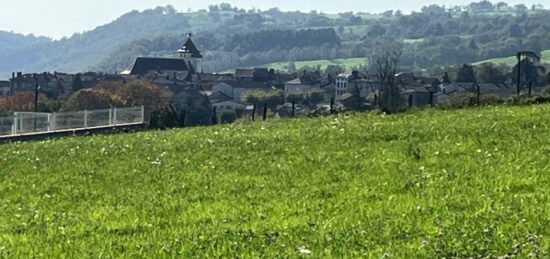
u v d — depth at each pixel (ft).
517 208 35.35
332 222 36.14
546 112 74.59
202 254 31.94
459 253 29.14
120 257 32.48
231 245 32.96
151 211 43.27
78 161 66.95
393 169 50.14
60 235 38.34
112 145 77.61
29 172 62.75
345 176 49.16
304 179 49.44
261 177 51.60
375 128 71.15
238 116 282.15
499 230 31.71
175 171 57.16
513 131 62.13
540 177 43.14
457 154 53.83
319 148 62.23
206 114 283.59
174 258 31.76
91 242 35.96
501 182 42.45
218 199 45.47
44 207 47.47
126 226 39.60
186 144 72.02
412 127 69.97
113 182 54.80
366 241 32.09
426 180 45.24
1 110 248.32
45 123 126.82
